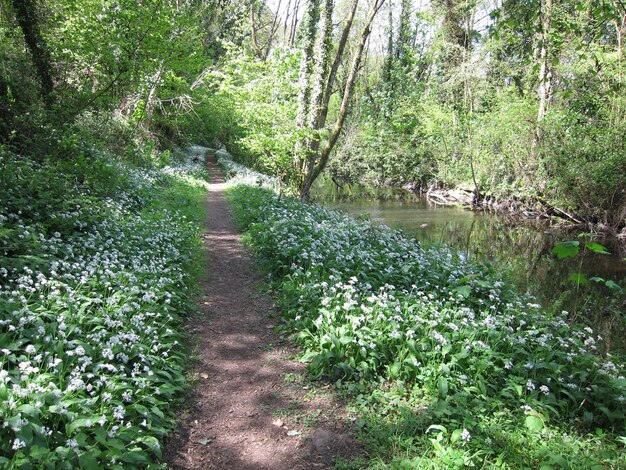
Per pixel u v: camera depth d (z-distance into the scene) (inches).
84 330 191.5
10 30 496.7
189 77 978.7
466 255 566.6
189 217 525.7
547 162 837.2
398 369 210.5
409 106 1241.4
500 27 281.1
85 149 505.0
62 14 537.6
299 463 162.4
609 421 203.8
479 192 1043.3
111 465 132.7
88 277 233.0
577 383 218.2
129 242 318.3
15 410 129.2
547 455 160.2
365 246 417.4
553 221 855.1
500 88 1048.2
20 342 163.5
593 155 773.3
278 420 185.0
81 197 343.3
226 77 783.7
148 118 903.1
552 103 882.1
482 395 197.5
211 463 159.3
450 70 1076.5
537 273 502.6
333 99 1640.0
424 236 689.6
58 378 156.7
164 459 157.2
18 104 449.4
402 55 1530.5
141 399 166.1
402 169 1348.4
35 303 191.9
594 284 461.4
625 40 767.1
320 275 310.7
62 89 522.0
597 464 162.1
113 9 541.3
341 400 199.9
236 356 234.5
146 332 201.0
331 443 173.2
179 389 189.9
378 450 167.9
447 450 158.6
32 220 284.7
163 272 289.6
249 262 394.3
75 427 134.6
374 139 1362.0
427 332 234.4
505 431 177.6
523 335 255.8
